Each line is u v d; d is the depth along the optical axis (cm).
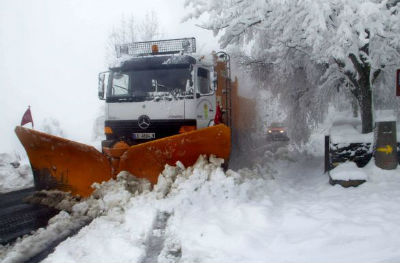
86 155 653
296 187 735
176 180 608
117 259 389
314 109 1069
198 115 768
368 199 543
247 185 619
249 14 731
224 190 595
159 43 866
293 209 520
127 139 726
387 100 1008
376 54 723
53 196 661
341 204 536
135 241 436
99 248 413
